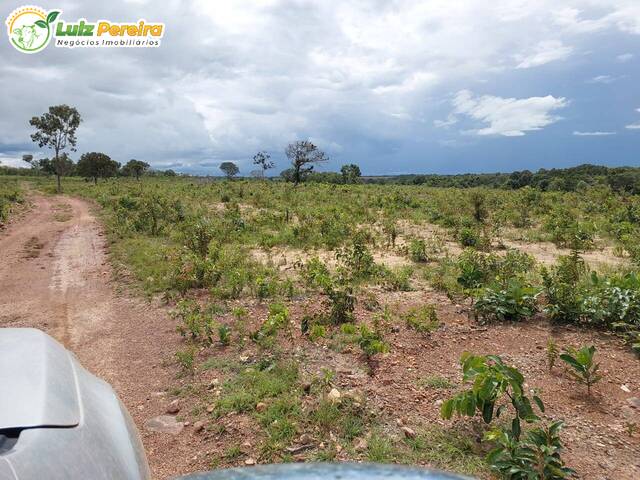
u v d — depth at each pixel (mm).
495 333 5469
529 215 17047
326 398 3854
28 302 7695
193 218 16547
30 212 23328
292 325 5750
